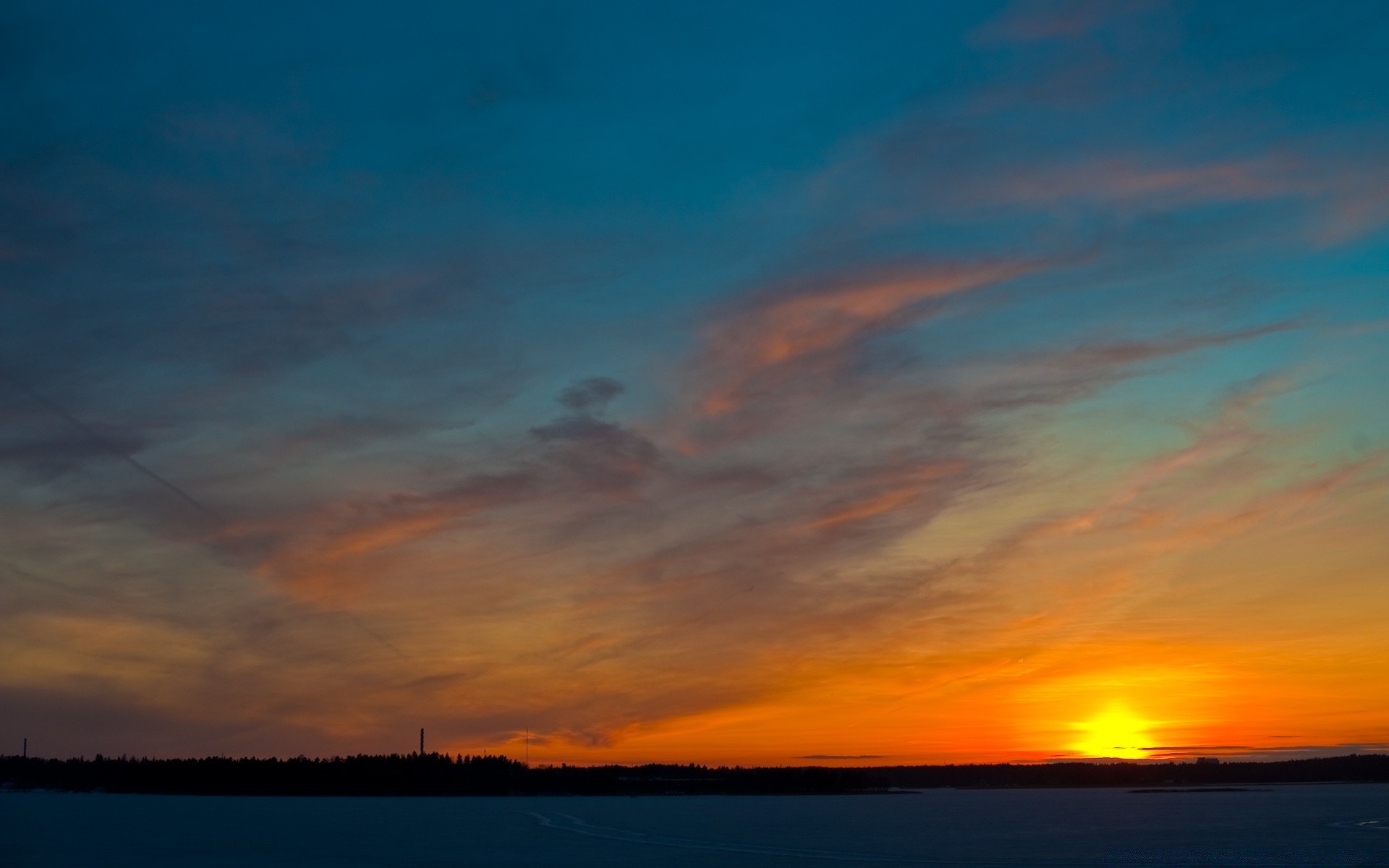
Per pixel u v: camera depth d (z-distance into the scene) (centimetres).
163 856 10675
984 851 11481
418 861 9956
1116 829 15700
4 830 14800
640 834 14225
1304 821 17862
